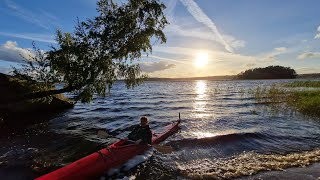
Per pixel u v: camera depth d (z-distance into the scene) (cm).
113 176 750
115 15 1487
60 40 1435
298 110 1919
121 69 1527
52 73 1441
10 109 1691
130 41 1480
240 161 872
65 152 995
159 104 2716
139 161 852
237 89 5325
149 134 955
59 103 2184
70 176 681
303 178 716
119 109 2288
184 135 1227
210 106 2448
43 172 800
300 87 4334
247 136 1170
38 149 1034
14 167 837
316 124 1447
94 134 1300
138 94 4588
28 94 1464
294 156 914
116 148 841
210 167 820
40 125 1531
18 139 1196
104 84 1509
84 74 1411
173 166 828
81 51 1416
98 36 1450
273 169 790
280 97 2730
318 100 1884
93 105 2609
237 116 1805
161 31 1542
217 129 1377
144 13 1511
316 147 1025
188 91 5325
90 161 754
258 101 2653
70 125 1539
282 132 1265
